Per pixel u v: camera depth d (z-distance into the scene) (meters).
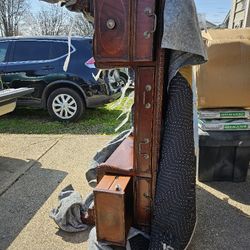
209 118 2.57
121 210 1.55
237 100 2.51
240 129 2.59
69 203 2.13
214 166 2.71
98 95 4.84
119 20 1.38
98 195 1.56
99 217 1.60
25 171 3.12
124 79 5.05
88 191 2.65
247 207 2.36
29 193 2.65
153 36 1.37
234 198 2.50
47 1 1.57
